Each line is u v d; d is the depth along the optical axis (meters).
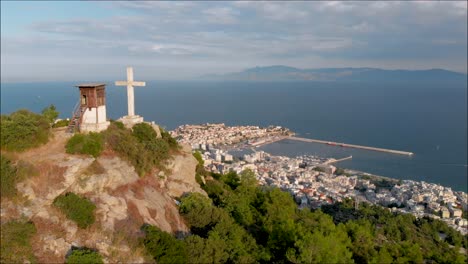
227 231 32.25
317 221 45.50
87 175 27.89
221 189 47.75
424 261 46.50
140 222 28.28
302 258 30.12
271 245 34.19
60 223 24.81
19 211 23.97
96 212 26.64
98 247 24.73
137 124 40.28
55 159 27.41
